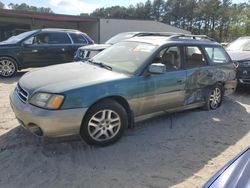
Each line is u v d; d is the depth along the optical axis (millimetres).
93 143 4430
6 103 6805
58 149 4363
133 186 3561
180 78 5445
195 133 5262
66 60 11609
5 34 27344
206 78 6137
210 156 4426
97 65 5211
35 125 4090
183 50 5672
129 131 5207
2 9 25172
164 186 3598
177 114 6207
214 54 6543
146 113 5055
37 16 26953
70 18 29031
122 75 4723
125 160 4164
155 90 5008
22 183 3545
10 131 4973
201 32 81375
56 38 11406
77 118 4109
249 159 2416
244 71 8539
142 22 34344
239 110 6852
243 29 49156
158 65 4809
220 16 77750
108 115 4477
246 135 5320
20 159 4059
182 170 3984
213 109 6676
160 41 5477
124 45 5648
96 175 3754
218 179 2270
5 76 10625
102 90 4328
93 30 32375
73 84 4223
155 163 4129
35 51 10891
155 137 4988
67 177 3688
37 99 4082
